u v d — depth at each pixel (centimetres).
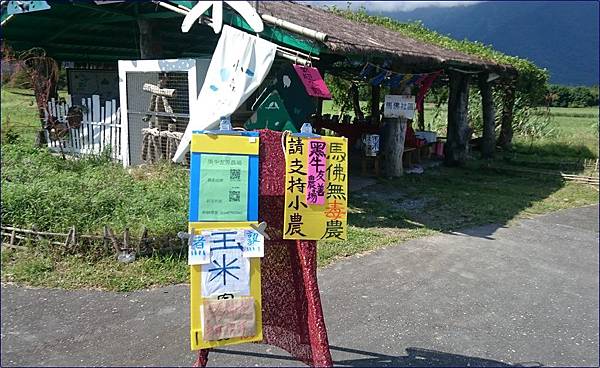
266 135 315
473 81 1619
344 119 1435
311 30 660
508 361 400
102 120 989
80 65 1402
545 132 2000
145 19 930
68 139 1050
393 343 416
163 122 875
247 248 313
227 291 311
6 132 1232
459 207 922
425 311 480
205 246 304
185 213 616
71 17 1027
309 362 351
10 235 566
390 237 707
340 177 330
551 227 830
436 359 396
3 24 965
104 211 622
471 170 1331
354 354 395
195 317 306
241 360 378
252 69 364
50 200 613
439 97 1923
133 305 456
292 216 320
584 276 607
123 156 937
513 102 1703
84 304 455
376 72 1023
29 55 1112
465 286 551
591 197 1064
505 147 1728
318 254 609
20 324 418
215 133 303
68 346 390
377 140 1134
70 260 531
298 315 355
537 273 608
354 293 511
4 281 491
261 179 314
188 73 820
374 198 952
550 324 471
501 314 486
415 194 1005
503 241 736
